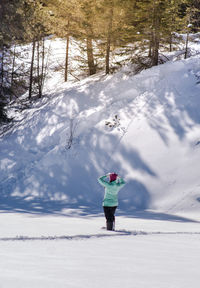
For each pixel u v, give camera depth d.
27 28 27.56
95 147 21.09
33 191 19.59
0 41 25.94
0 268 3.99
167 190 16.88
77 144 21.84
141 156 19.22
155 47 29.45
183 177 17.20
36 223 10.23
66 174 19.98
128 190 17.58
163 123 20.72
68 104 27.09
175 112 21.12
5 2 24.11
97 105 25.41
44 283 3.36
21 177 20.92
